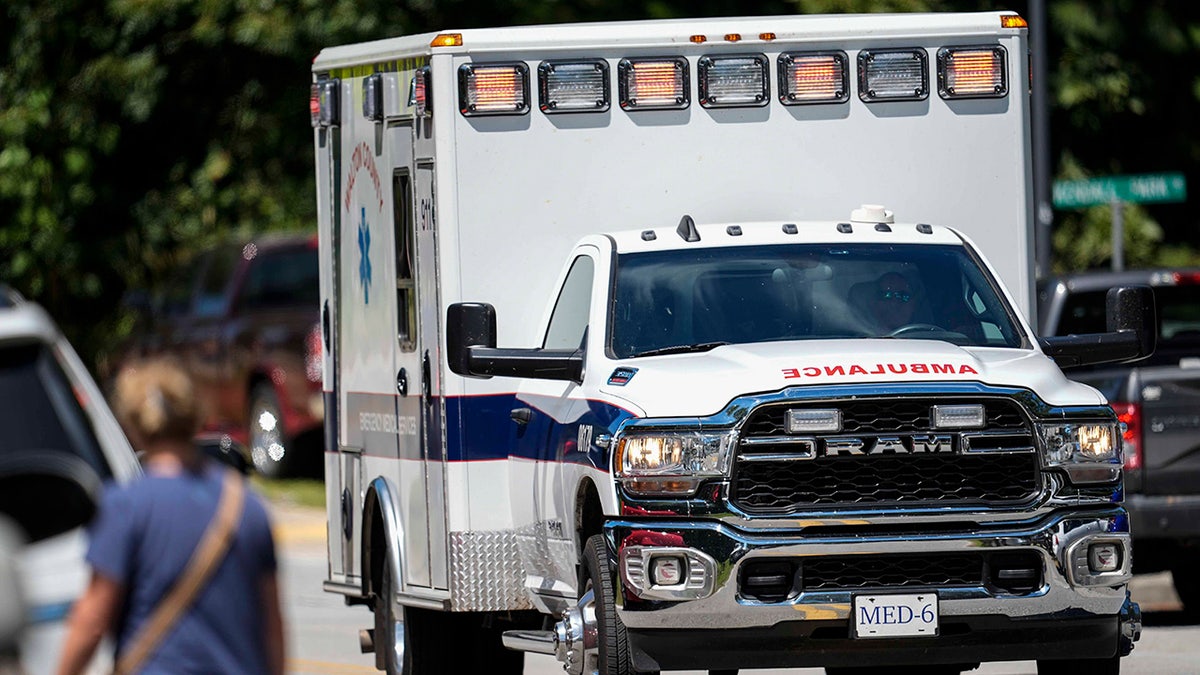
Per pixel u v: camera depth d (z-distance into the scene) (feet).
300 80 292.81
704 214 115.34
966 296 105.50
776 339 102.42
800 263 106.01
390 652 122.21
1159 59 286.87
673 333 102.78
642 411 93.81
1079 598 93.71
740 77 115.65
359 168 126.62
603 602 94.73
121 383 63.41
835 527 91.86
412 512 117.80
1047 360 98.89
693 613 91.50
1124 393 143.84
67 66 296.30
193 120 304.71
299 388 230.27
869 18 117.19
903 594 91.86
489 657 122.52
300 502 234.79
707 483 92.02
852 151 116.78
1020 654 93.97
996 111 118.11
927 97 117.39
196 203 300.81
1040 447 93.97
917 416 92.99
